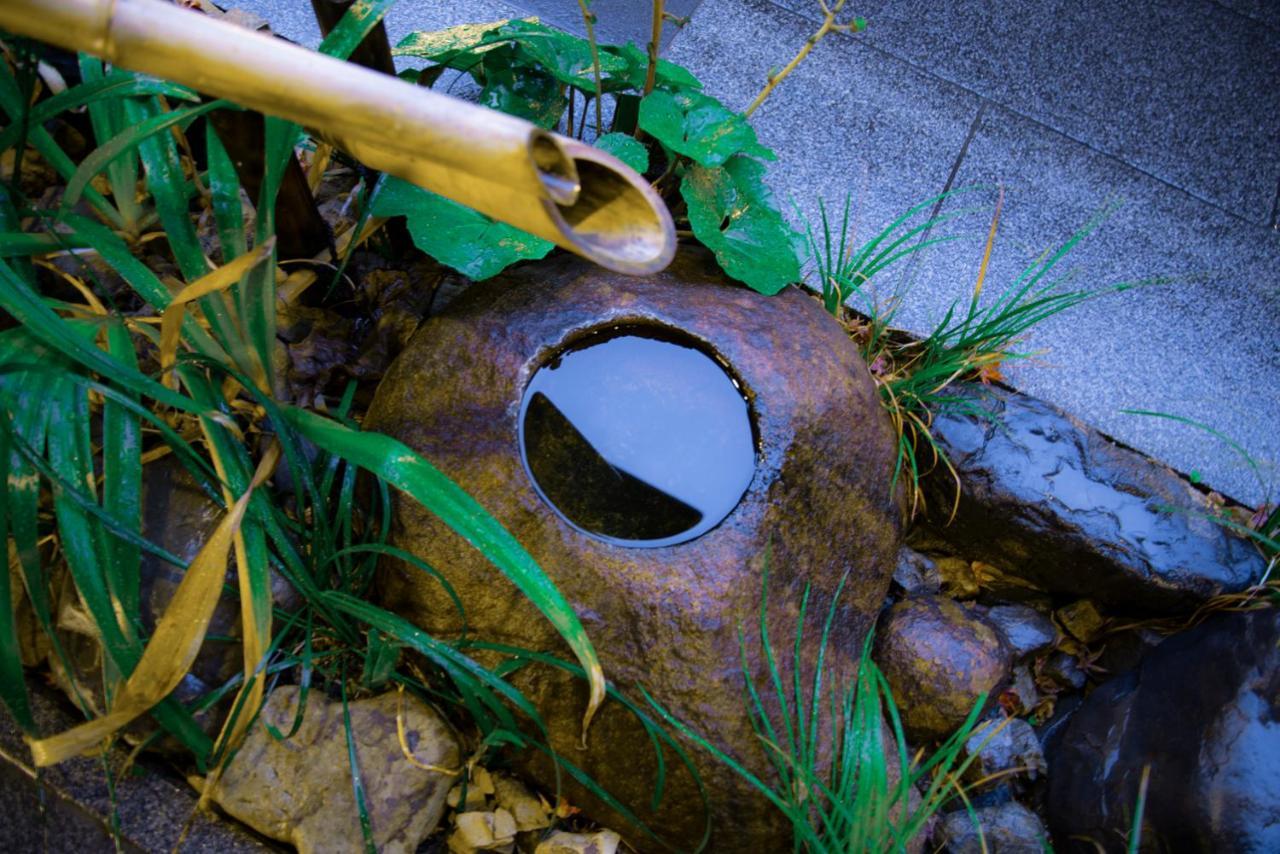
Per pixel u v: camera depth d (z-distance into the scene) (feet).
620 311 3.79
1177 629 4.29
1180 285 4.82
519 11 5.11
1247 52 5.43
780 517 3.69
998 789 4.11
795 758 3.61
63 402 3.48
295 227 4.12
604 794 3.64
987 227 4.86
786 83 5.07
